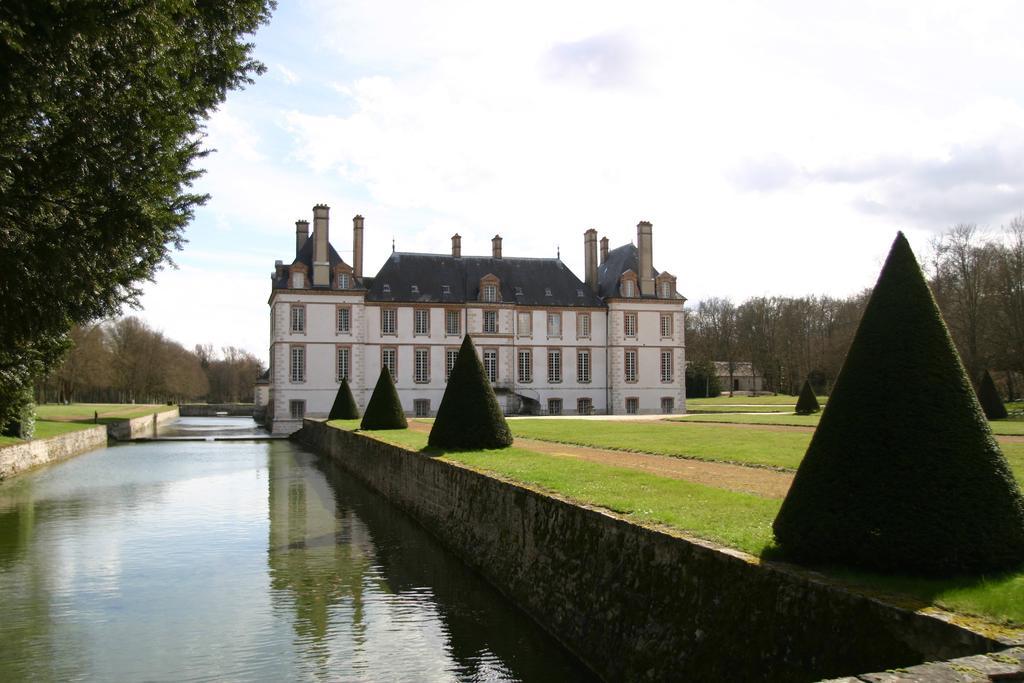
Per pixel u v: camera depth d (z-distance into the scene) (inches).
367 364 2485.2
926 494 268.7
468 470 649.0
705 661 289.4
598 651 369.1
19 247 436.8
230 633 459.5
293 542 722.2
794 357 3767.2
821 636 246.7
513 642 429.7
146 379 4069.9
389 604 511.2
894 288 308.3
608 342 2706.7
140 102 450.9
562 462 698.2
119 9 398.3
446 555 663.8
